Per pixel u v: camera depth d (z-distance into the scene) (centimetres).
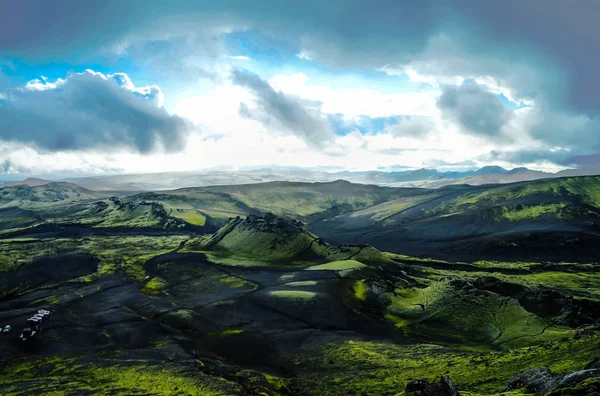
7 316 12619
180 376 8069
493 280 15112
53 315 12731
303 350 10488
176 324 12112
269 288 16075
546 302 13388
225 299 14738
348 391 7569
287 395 7750
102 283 17088
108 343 10544
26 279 17888
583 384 4091
